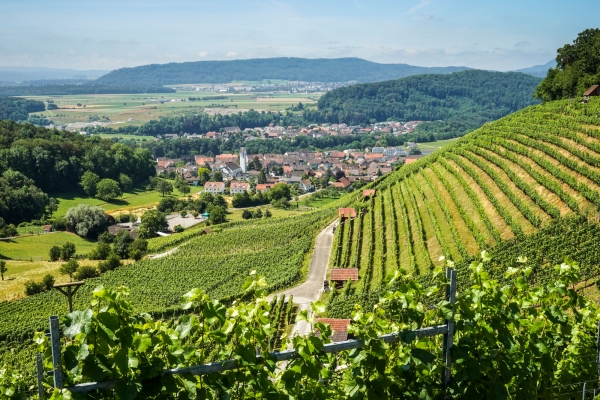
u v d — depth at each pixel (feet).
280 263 261.65
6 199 421.18
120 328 23.29
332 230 294.25
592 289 123.54
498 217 192.03
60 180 536.83
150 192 598.75
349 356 27.45
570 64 358.23
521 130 257.55
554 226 161.27
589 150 201.87
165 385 23.65
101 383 22.66
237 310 25.96
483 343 29.86
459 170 259.80
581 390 32.19
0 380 34.42
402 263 205.05
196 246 327.88
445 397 28.48
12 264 309.83
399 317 28.48
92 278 278.87
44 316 220.43
